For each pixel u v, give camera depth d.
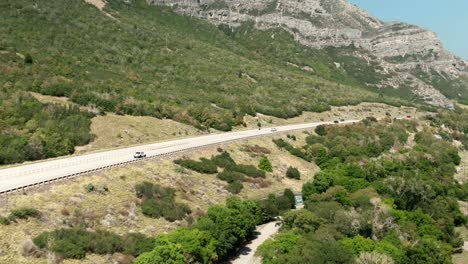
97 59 122.62
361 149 100.12
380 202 65.38
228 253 54.53
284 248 50.62
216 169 71.19
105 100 89.06
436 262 52.91
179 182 60.97
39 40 118.38
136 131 82.62
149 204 51.66
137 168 59.50
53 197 45.19
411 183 73.81
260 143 93.38
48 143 65.81
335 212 58.94
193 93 121.81
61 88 88.81
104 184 51.53
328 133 110.88
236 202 58.56
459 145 130.62
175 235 45.41
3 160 58.44
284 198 69.38
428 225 63.69
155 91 111.94
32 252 36.97
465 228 74.50
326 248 47.69
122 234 44.97
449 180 91.12
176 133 89.25
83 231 41.84
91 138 74.50
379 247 50.97
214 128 101.00
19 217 40.03
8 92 80.50
